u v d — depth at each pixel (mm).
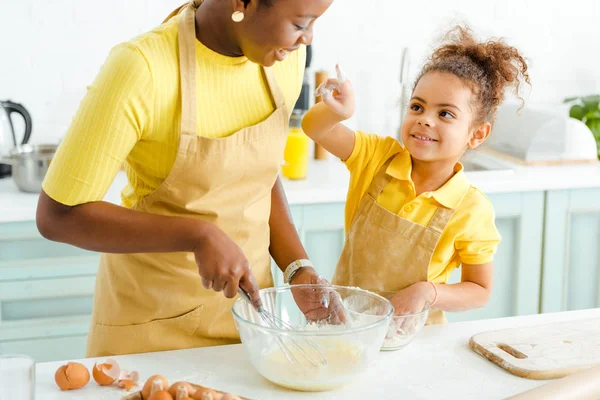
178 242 1163
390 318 1191
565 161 2703
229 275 1142
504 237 2535
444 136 1525
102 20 2639
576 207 2557
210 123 1309
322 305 1296
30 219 2201
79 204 1199
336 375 1137
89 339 1507
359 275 1606
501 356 1245
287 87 1414
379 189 1604
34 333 2328
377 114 2873
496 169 2695
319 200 2352
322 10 1145
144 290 1386
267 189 1405
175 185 1303
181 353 1287
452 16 2908
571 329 1359
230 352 1297
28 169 2279
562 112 3031
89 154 1179
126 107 1185
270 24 1145
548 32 3008
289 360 1136
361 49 2857
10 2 2545
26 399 958
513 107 2822
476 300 1525
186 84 1242
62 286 2318
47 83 2639
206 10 1249
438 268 1575
